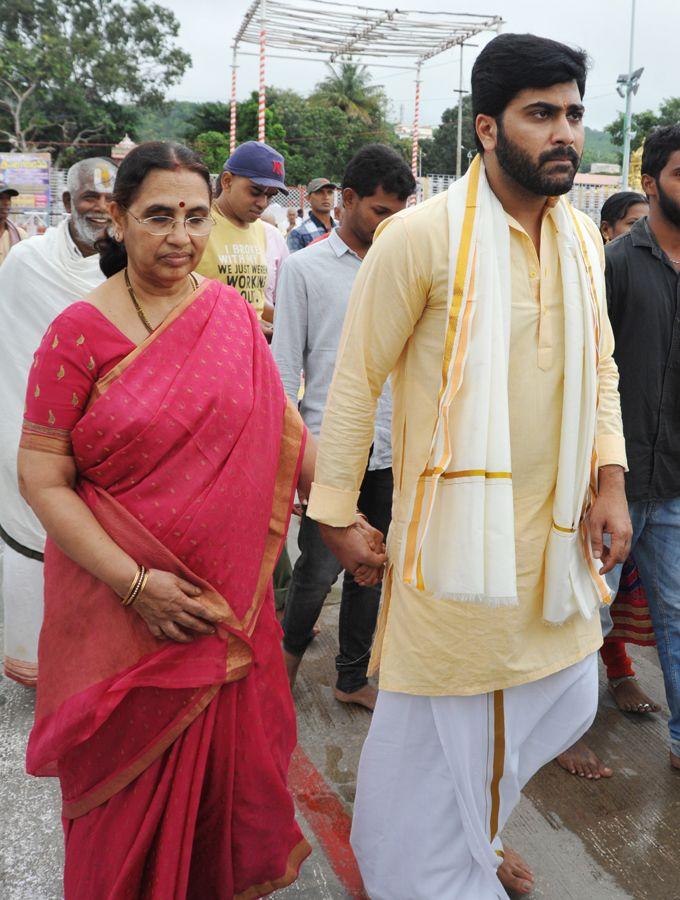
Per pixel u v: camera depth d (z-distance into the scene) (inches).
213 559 70.1
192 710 70.1
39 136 1812.3
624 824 98.9
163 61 1862.7
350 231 114.5
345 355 75.1
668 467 107.0
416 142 598.9
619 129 1615.4
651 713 123.3
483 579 68.2
